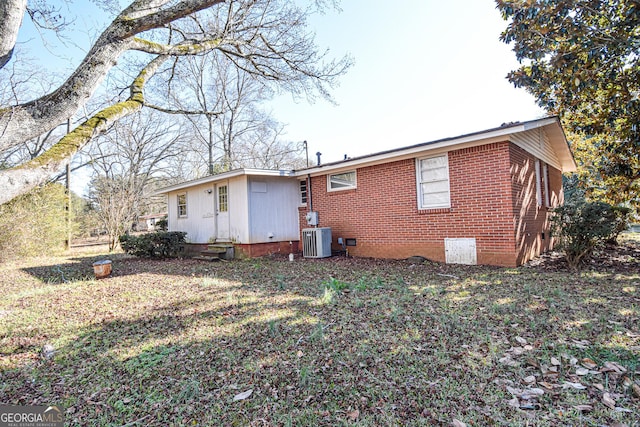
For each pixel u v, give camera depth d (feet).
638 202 33.06
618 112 25.59
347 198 33.65
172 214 49.11
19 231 42.96
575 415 6.81
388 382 8.33
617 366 8.56
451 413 7.04
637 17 19.80
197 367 9.64
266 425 6.93
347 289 18.10
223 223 39.50
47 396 8.54
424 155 27.55
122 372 9.66
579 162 43.01
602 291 16.02
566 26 21.11
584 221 21.59
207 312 14.92
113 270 29.89
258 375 8.98
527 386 7.96
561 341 10.29
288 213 39.06
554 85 29.89
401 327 11.94
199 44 19.44
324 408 7.41
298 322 12.89
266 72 28.81
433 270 23.20
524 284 17.78
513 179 23.65
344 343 10.73
